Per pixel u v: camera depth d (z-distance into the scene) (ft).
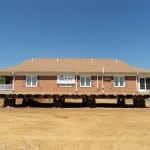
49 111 108.68
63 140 56.24
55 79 130.93
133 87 131.95
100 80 131.64
